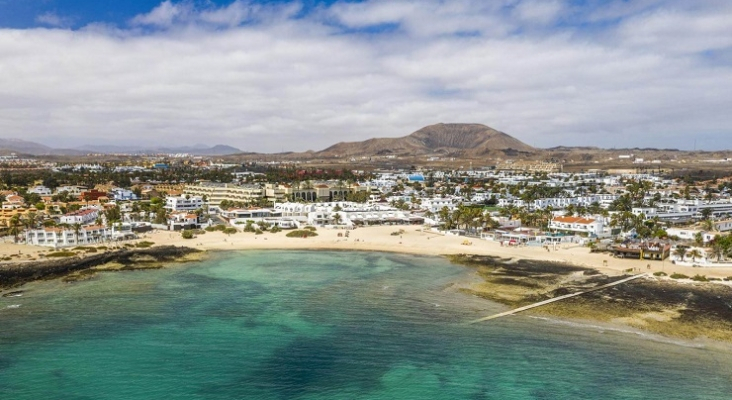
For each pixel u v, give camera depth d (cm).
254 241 17975
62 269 13050
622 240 16488
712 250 14125
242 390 6569
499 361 7431
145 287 11500
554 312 9588
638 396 6438
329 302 10331
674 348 7869
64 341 8119
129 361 7388
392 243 17612
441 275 12794
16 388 6569
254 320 9181
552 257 14688
